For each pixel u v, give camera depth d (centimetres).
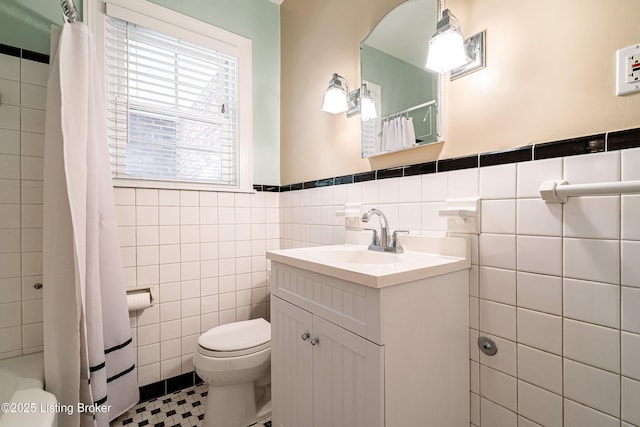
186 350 169
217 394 132
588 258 75
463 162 102
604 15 73
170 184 167
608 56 73
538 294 84
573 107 78
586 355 76
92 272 118
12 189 126
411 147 119
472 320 100
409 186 121
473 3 100
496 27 94
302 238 185
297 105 191
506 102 92
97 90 129
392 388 75
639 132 68
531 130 86
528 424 86
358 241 143
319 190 171
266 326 154
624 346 70
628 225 69
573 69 78
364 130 141
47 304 107
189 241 171
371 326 75
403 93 123
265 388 157
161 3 163
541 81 84
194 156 178
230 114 192
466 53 101
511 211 90
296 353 104
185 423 138
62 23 138
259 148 199
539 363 84
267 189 202
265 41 203
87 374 111
